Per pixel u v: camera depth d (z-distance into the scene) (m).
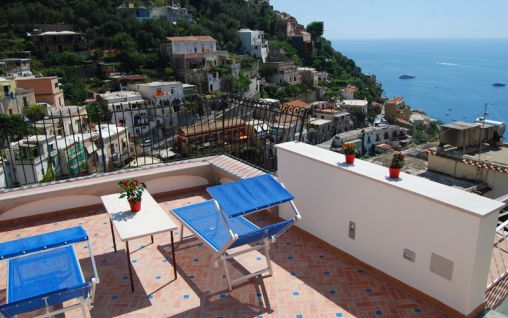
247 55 73.62
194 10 79.88
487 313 3.52
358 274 4.29
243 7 90.81
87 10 62.19
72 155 20.77
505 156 8.81
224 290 4.09
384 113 71.44
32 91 35.25
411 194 3.63
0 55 49.38
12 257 3.59
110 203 4.75
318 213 4.89
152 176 6.72
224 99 7.57
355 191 4.27
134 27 62.09
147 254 4.89
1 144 6.82
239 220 4.63
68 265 3.55
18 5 58.53
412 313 3.60
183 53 58.47
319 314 3.65
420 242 3.66
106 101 40.72
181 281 4.28
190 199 6.80
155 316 3.70
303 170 4.98
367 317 3.58
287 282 4.18
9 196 5.92
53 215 6.21
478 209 3.16
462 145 9.03
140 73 56.84
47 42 56.34
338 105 61.69
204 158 7.43
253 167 6.68
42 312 3.79
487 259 3.37
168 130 29.44
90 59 58.09
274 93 63.78
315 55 89.62
